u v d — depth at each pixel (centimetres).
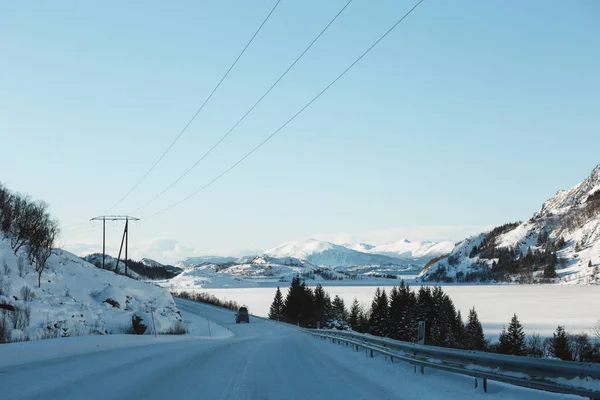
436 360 1291
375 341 1881
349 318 12325
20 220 5159
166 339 3488
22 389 1145
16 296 3672
